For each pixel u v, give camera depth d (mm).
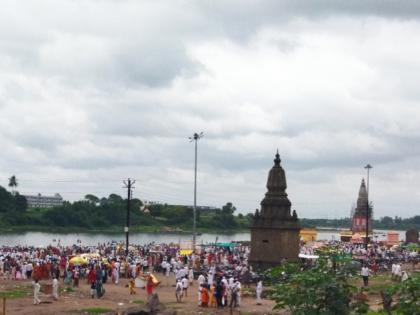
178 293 54031
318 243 132375
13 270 68688
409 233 161875
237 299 50625
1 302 50031
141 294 58062
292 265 24578
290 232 74688
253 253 75438
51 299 52281
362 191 198500
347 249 108938
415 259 95875
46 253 87000
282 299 23375
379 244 153625
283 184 76125
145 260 81750
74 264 69562
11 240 181750
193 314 47031
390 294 22812
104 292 56531
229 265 77125
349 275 23828
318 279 22953
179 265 74188
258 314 47375
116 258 79438
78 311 46188
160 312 44469
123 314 43812
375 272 80438
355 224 197875
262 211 75875
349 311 23250
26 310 46281
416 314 21531
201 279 54375
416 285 21812
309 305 23156
